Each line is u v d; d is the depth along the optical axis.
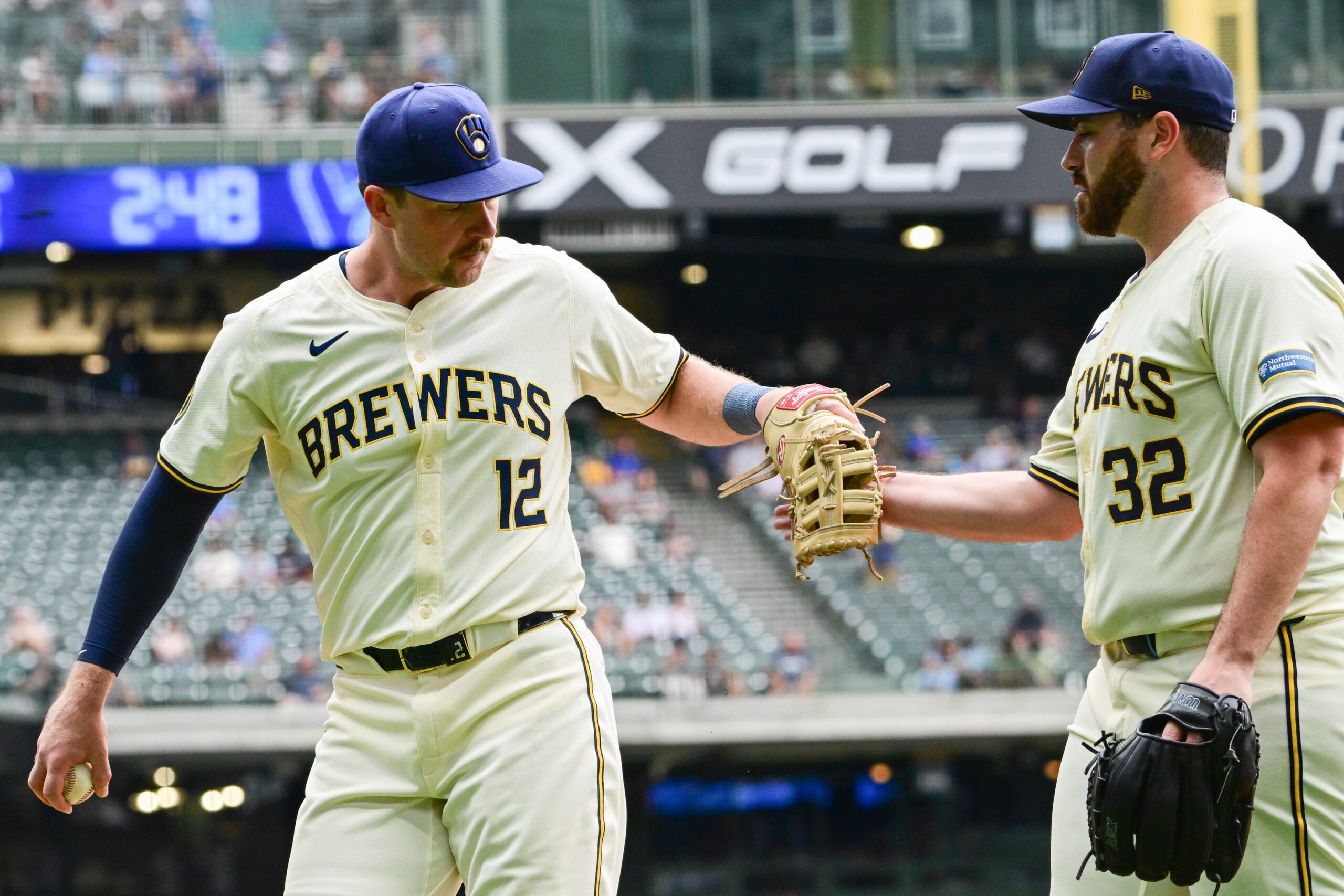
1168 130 9.55
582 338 10.06
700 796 66.19
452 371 9.47
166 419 80.25
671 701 59.47
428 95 9.12
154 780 64.56
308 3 76.25
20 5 70.94
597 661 9.76
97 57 71.12
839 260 91.31
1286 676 9.03
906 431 81.75
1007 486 11.25
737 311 91.81
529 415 9.59
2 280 82.44
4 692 57.03
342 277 9.69
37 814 63.50
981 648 64.94
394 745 9.45
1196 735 8.65
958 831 66.81
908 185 70.25
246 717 57.84
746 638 65.88
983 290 91.94
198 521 9.98
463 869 9.33
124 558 9.90
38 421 78.38
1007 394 85.94
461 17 77.12
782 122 69.88
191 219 69.94
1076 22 70.88
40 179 69.25
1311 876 8.95
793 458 10.56
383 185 9.06
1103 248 81.94
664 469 78.56
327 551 9.64
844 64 70.38
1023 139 70.31
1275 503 8.73
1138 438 9.56
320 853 9.48
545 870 9.02
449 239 9.17
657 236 80.00
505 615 9.33
